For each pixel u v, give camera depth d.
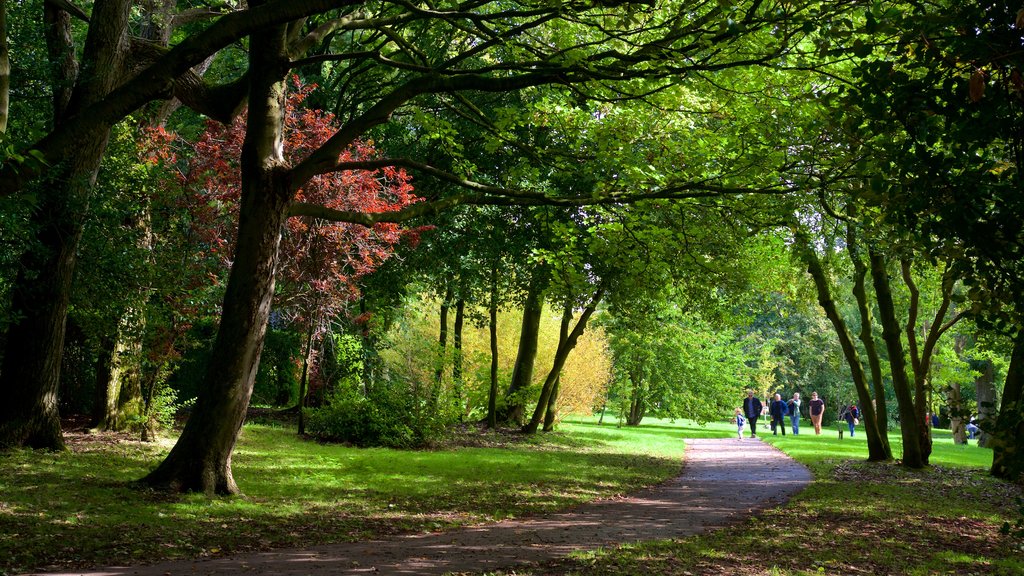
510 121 12.43
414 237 18.25
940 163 4.47
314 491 11.16
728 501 12.31
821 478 16.14
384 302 23.59
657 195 11.40
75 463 11.73
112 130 14.28
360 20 12.41
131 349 16.06
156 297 15.41
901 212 4.76
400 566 6.79
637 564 6.98
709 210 12.83
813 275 20.36
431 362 23.19
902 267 18.42
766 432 39.12
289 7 7.62
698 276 17.48
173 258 14.84
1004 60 4.01
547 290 20.11
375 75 20.95
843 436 36.38
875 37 5.95
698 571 6.75
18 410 12.60
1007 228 4.36
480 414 29.70
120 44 12.53
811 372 49.97
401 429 18.72
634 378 36.94
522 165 13.51
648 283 13.99
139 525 8.03
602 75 9.50
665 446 25.47
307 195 16.41
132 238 13.74
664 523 9.92
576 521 9.94
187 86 11.28
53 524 7.70
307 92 17.58
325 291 17.52
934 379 27.80
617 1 8.47
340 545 7.83
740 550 7.91
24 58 12.32
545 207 13.49
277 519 9.02
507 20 13.72
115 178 13.70
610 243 13.01
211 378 10.32
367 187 16.98
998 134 4.25
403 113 21.77
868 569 7.11
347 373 23.12
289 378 28.67
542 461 17.38
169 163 15.75
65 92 12.85
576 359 29.45
